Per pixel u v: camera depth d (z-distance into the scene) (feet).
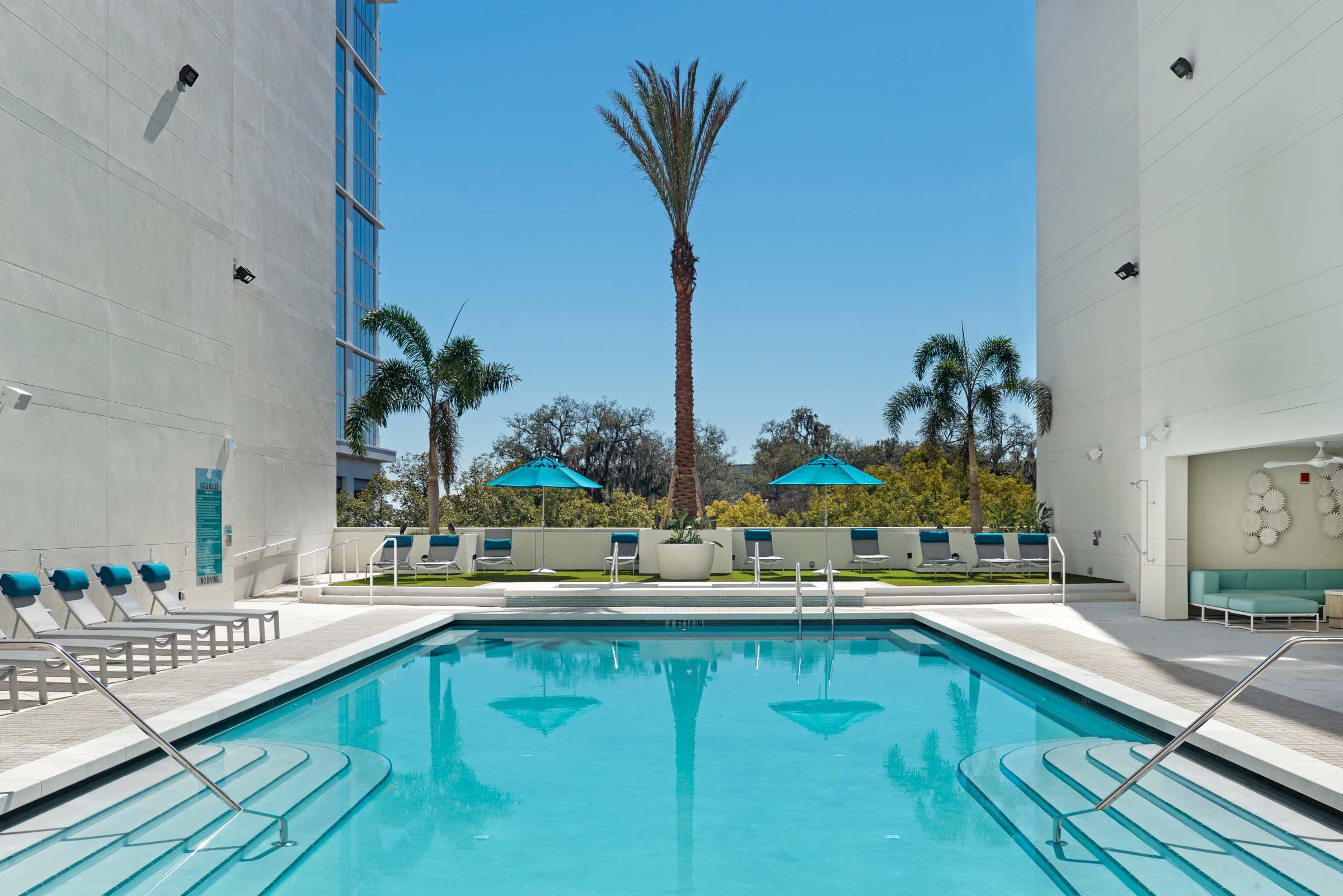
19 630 30.73
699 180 62.85
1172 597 43.42
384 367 67.21
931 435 69.21
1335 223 32.12
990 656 35.14
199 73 44.01
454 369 66.44
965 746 23.35
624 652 38.27
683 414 61.82
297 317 62.80
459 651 38.58
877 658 36.65
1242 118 37.91
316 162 66.85
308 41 65.92
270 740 23.75
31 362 31.55
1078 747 22.99
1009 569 60.34
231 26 47.52
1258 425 36.63
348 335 118.01
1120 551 54.29
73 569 32.24
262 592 56.59
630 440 125.29
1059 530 64.13
